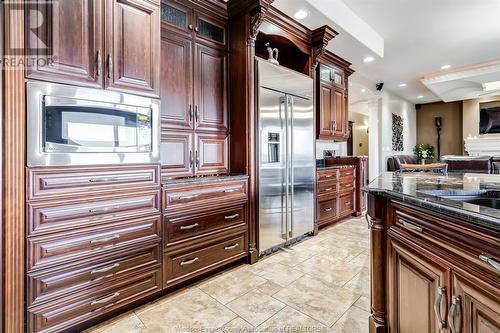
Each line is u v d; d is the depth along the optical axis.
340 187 4.04
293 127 3.03
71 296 1.50
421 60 4.87
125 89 1.72
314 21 3.00
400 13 3.31
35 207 1.38
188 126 2.41
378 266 1.44
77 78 1.53
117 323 1.65
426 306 1.07
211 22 2.60
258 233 2.63
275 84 2.81
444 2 3.07
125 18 1.73
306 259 2.63
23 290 1.34
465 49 4.41
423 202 1.05
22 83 1.33
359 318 1.68
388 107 7.04
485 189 1.36
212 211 2.25
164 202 1.93
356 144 11.30
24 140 1.34
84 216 1.54
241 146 2.64
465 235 0.88
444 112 8.72
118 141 1.68
